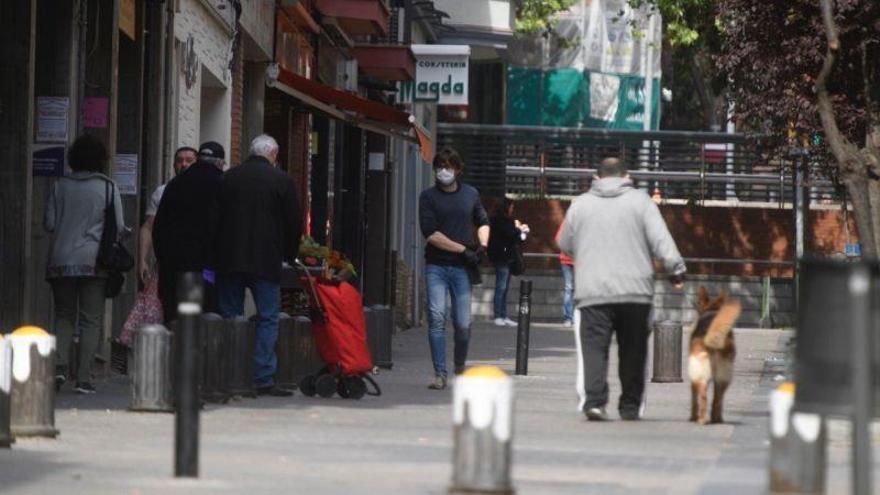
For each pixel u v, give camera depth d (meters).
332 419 31.98
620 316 32.94
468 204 41.69
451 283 41.69
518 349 48.00
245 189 37.06
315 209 73.69
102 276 36.25
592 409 32.78
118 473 22.61
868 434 17.44
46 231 36.38
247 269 36.84
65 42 39.56
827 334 18.03
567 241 33.25
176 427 22.14
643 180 97.56
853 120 49.09
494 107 123.81
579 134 98.44
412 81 82.19
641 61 127.94
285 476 22.83
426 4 91.88
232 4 55.50
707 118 127.62
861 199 43.81
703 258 95.75
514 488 21.31
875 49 48.66
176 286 37.47
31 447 25.55
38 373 26.67
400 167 91.06
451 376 46.94
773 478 20.61
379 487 21.83
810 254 89.50
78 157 36.62
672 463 25.69
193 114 51.44
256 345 37.09
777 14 49.25
